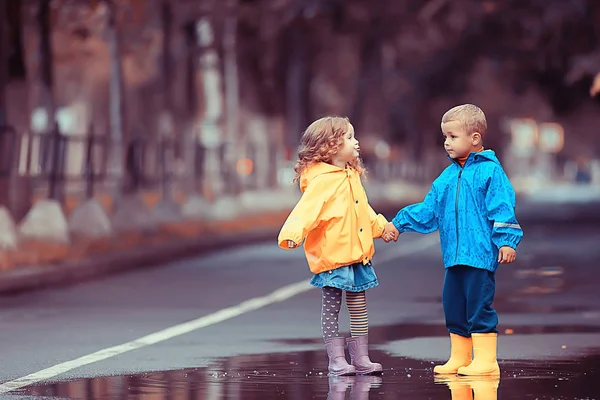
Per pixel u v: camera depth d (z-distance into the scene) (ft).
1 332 84.58
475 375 59.72
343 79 403.13
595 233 219.82
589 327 83.56
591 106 331.16
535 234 216.95
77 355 71.46
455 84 432.25
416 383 57.72
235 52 297.53
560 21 276.62
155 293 116.47
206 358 69.21
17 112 183.32
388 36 351.46
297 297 111.04
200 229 207.62
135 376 62.08
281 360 67.97
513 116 545.44
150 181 207.62
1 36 172.35
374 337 78.59
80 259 144.36
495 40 316.19
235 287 122.42
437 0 288.92
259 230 219.61
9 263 132.16
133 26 233.14
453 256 59.72
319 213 60.29
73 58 232.32
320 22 289.12
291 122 337.11
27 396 55.72
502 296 107.65
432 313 95.25
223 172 261.44
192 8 252.01
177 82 296.30
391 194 431.02
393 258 166.09
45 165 170.60
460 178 60.08
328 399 53.57
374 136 476.54
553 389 55.52
